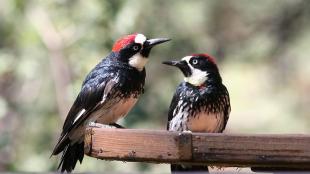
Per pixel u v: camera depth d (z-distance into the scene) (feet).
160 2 51.72
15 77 51.24
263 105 65.67
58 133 49.39
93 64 46.98
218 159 23.12
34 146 49.21
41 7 48.06
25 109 50.21
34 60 48.34
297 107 63.62
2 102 48.08
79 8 47.47
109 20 46.37
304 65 62.54
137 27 50.26
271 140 23.11
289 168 24.75
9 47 49.29
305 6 59.41
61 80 48.42
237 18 58.44
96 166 45.24
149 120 47.26
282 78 64.28
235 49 58.85
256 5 59.11
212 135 23.13
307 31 59.88
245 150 23.11
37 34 48.14
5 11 48.80
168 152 23.35
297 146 23.07
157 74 51.37
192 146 23.16
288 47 60.44
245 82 67.62
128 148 24.07
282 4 59.62
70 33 48.08
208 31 56.34
